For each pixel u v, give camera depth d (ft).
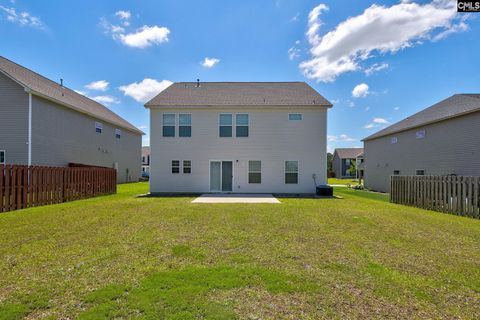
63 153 56.29
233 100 49.88
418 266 12.32
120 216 24.20
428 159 51.75
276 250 14.43
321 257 13.39
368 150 75.97
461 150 43.62
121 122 84.38
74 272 11.20
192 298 8.98
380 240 16.70
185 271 11.26
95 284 10.04
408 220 23.36
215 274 10.99
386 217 24.67
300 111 48.70
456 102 50.78
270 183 48.34
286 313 8.17
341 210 28.55
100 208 29.14
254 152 48.52
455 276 11.19
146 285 9.92
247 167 48.52
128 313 8.01
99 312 8.04
